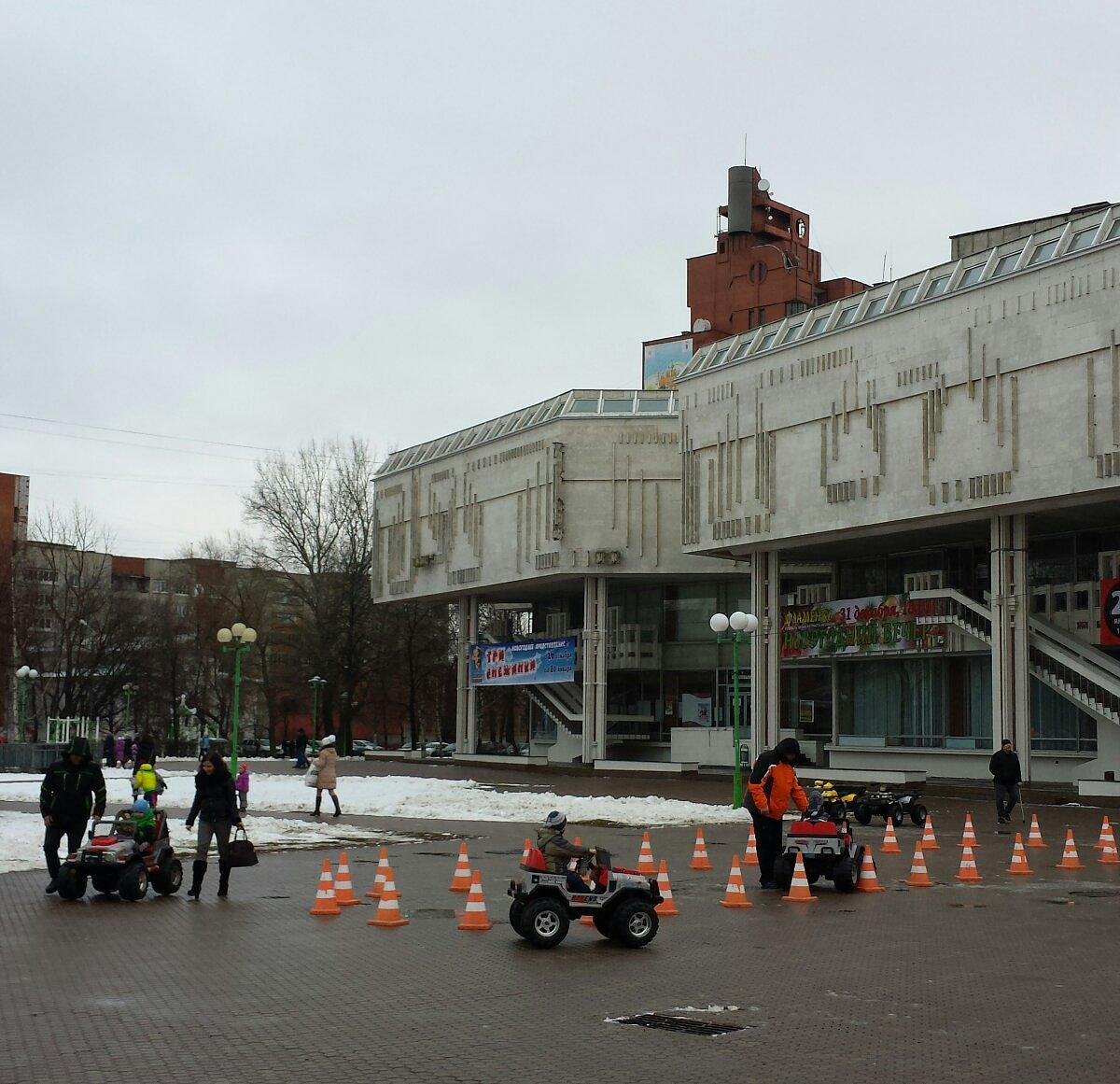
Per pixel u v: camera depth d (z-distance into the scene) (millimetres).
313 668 91875
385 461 90125
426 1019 10977
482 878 21156
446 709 120375
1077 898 19234
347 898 17922
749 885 20578
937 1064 9578
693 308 112625
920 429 51094
